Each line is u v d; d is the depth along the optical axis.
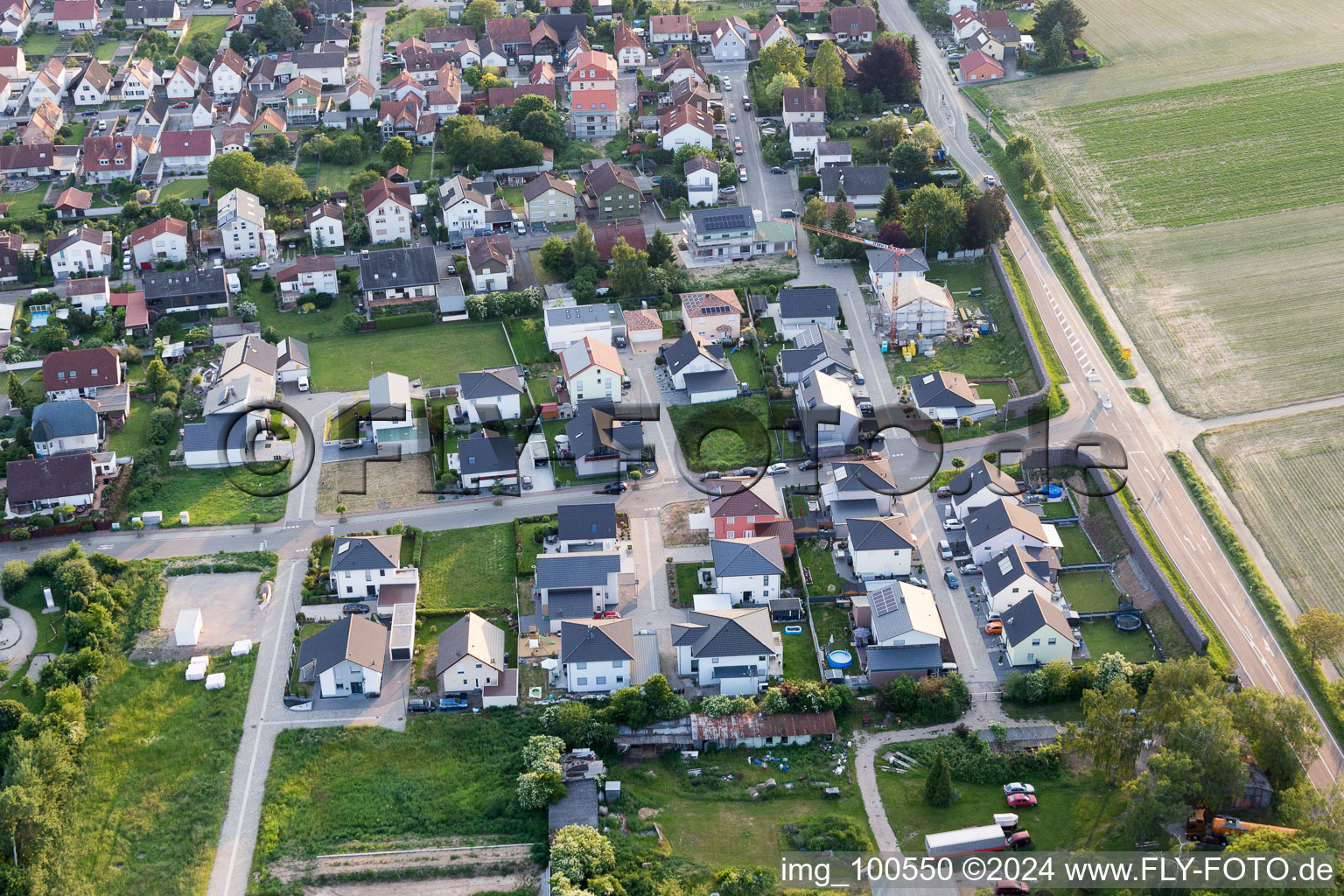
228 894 147.25
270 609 185.38
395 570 186.12
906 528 190.62
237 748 164.62
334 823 155.38
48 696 167.25
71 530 199.12
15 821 149.38
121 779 160.88
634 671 174.00
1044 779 157.75
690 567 191.75
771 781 158.38
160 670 175.50
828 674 173.50
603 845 146.88
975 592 187.12
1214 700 150.25
